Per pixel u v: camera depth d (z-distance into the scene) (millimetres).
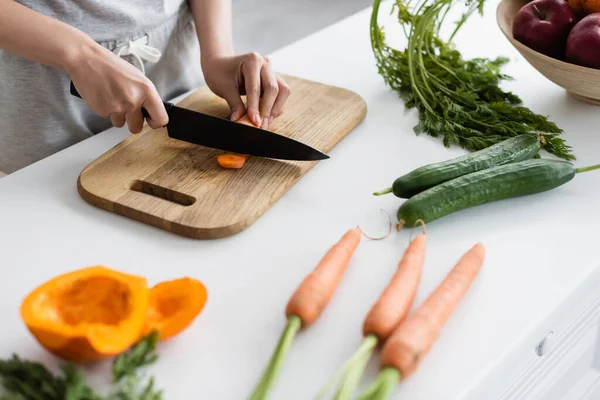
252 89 1175
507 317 820
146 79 1078
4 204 1018
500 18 1278
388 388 664
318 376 750
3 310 828
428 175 971
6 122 1321
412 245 854
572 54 1165
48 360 755
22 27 1055
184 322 748
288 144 1064
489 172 975
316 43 1538
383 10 1688
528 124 1164
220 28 1342
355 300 845
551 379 975
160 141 1146
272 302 845
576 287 869
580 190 1044
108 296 751
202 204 989
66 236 956
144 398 649
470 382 741
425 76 1242
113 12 1245
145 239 955
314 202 1026
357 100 1268
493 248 926
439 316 750
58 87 1278
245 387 741
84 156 1139
